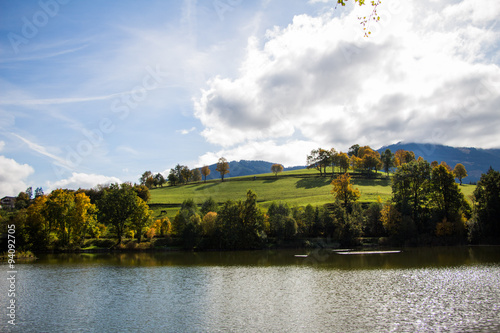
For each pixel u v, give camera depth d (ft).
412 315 88.63
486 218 260.01
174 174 610.24
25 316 96.22
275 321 87.04
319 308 98.37
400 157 515.50
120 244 289.74
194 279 151.74
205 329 82.23
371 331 77.51
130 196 299.38
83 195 288.51
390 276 144.25
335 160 535.60
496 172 268.00
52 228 288.71
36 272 175.42
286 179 551.18
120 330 82.79
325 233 298.35
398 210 290.76
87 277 159.63
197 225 293.23
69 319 92.84
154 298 116.16
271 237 307.58
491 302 98.58
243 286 134.21
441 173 287.07
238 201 304.50
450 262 177.58
